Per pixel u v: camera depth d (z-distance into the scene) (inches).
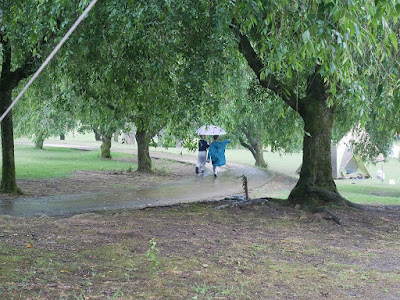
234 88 673.0
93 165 1175.6
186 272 233.8
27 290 193.2
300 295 202.8
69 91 700.0
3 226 347.9
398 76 347.6
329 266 257.6
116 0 328.5
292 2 250.2
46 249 273.0
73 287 200.8
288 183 952.3
